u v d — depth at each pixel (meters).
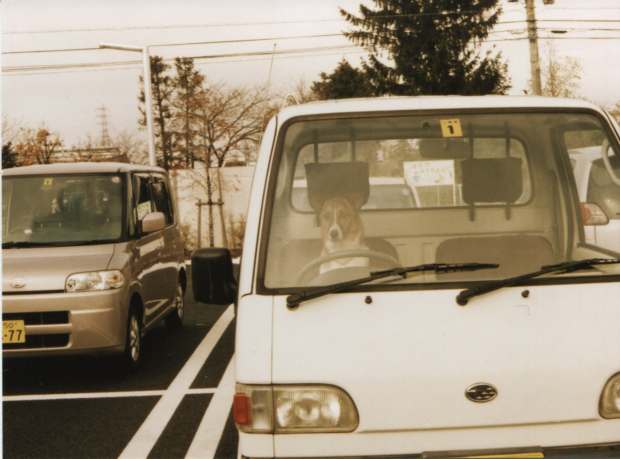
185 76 38.84
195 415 6.29
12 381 7.81
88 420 6.23
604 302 3.10
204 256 3.53
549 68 35.47
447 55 34.06
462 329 3.02
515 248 3.48
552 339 3.01
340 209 3.47
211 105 37.62
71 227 8.24
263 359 2.99
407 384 2.94
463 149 3.62
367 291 3.11
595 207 3.55
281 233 3.39
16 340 7.29
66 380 7.77
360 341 3.00
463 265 3.25
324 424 2.95
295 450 2.96
